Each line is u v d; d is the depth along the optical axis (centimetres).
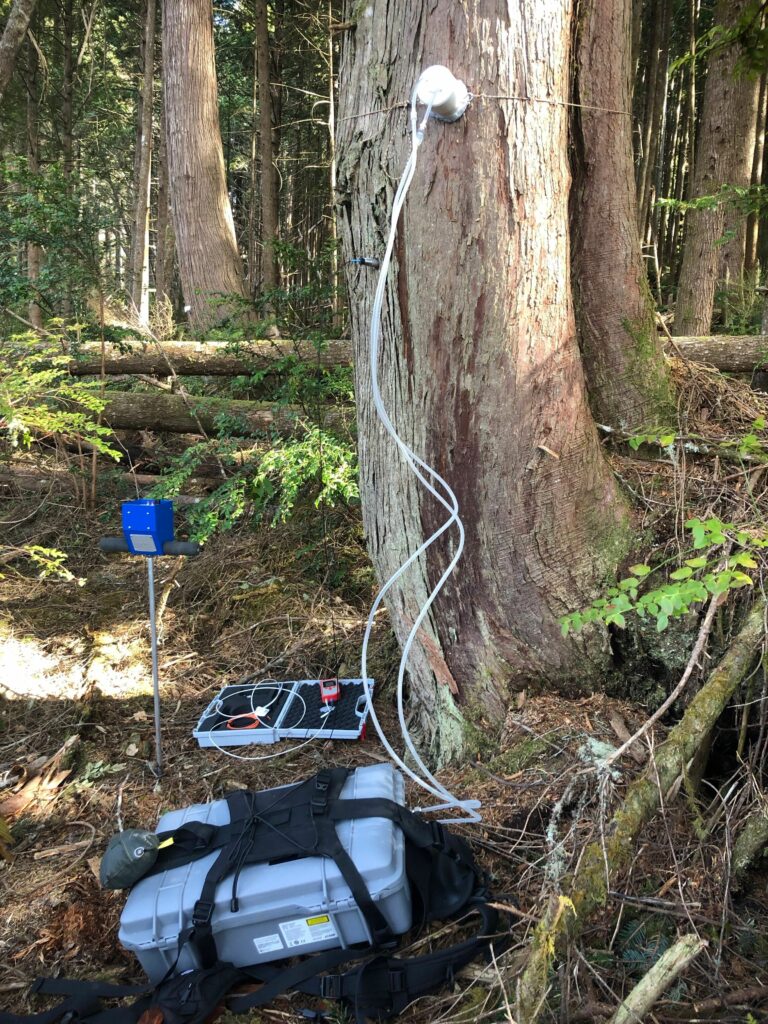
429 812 228
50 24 1659
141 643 392
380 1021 172
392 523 245
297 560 429
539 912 179
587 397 238
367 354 236
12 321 631
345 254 238
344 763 279
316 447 374
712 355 437
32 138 1367
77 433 434
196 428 535
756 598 221
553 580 231
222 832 197
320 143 1611
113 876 186
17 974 199
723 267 906
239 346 502
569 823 206
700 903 181
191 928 176
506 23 190
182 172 789
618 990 166
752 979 167
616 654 239
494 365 209
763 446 262
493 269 202
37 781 288
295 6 1424
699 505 246
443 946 188
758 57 337
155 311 788
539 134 198
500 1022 159
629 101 244
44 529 512
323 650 361
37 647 391
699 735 190
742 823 197
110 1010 177
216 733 300
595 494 233
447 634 245
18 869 242
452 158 196
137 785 282
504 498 221
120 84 1736
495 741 244
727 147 741
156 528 263
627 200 250
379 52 203
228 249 807
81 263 525
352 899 176
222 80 1773
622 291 255
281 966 189
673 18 1462
